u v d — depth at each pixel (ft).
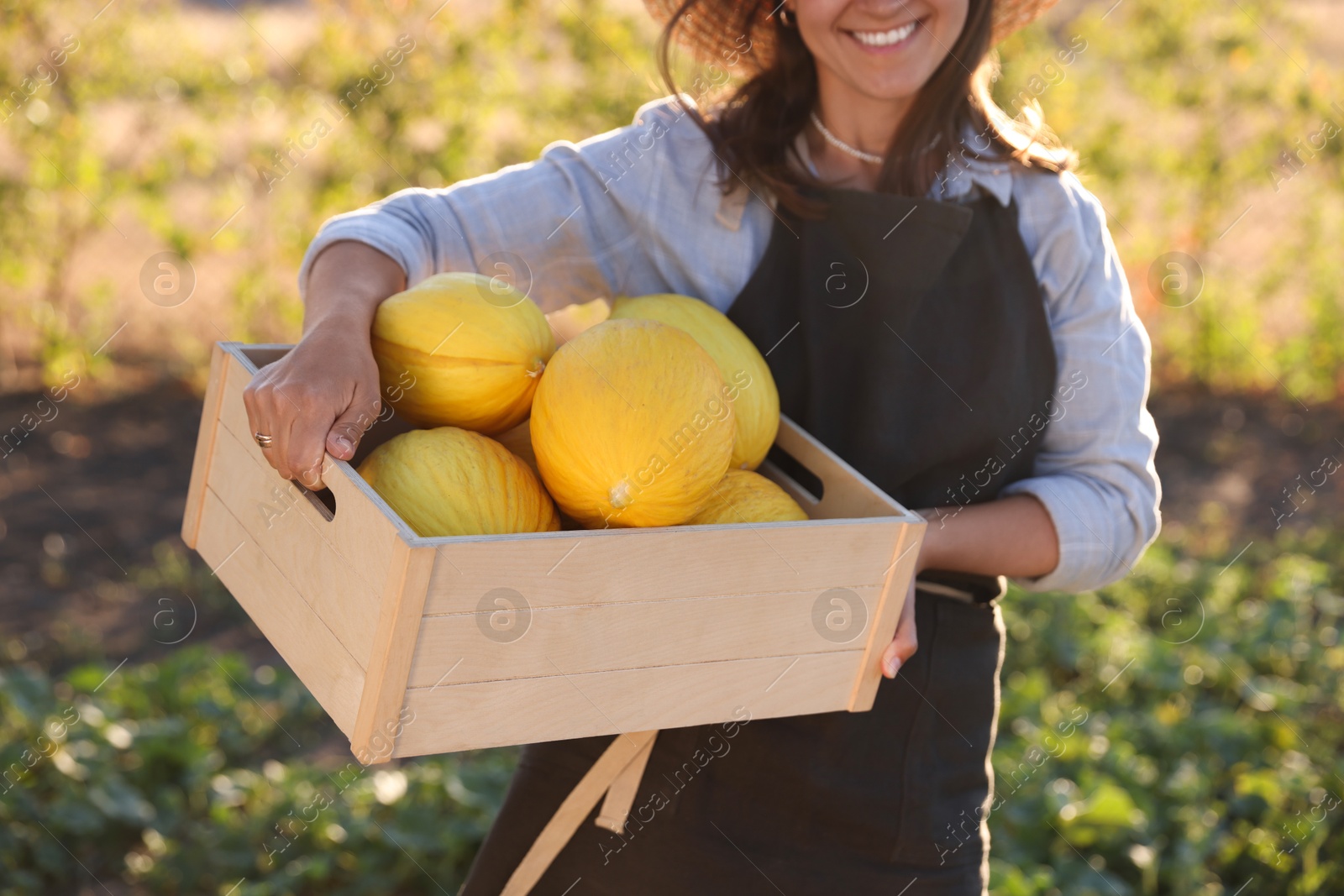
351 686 4.37
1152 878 11.20
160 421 20.18
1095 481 6.17
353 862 11.00
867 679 5.24
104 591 15.10
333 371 4.71
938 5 5.68
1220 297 25.09
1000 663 6.28
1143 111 25.05
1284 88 24.41
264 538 5.01
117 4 19.65
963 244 6.02
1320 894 11.11
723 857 5.65
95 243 23.09
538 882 5.86
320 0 20.30
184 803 11.80
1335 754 13.64
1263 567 18.42
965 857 5.93
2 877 10.34
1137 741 13.55
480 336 5.00
